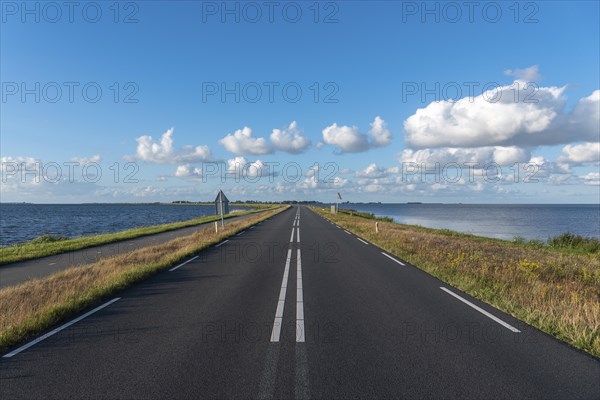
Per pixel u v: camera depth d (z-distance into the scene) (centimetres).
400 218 8056
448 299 841
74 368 479
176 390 419
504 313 727
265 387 424
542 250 2033
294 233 2775
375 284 1006
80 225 5650
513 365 482
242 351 532
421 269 1245
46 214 10281
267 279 1083
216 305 795
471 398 399
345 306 781
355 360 498
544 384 431
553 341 572
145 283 1034
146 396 406
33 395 411
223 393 411
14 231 4469
